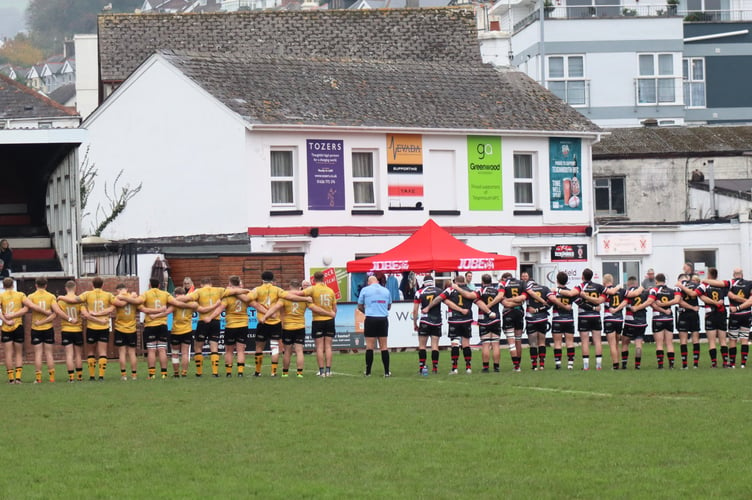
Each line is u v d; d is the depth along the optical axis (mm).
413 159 57750
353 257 56250
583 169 61031
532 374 34875
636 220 70125
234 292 35312
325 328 34969
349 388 30641
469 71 63781
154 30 68625
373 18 70750
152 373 35188
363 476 18203
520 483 17516
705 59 94312
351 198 56500
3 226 48594
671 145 71312
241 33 69375
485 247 58625
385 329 35125
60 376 36875
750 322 37625
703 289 37094
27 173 50188
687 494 16609
